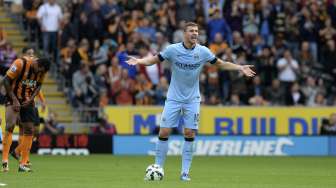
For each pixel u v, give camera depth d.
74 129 81.19
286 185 42.81
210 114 82.38
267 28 90.62
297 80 87.31
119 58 82.69
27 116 49.88
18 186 39.53
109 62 83.56
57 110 82.88
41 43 87.50
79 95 81.19
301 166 62.97
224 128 82.50
